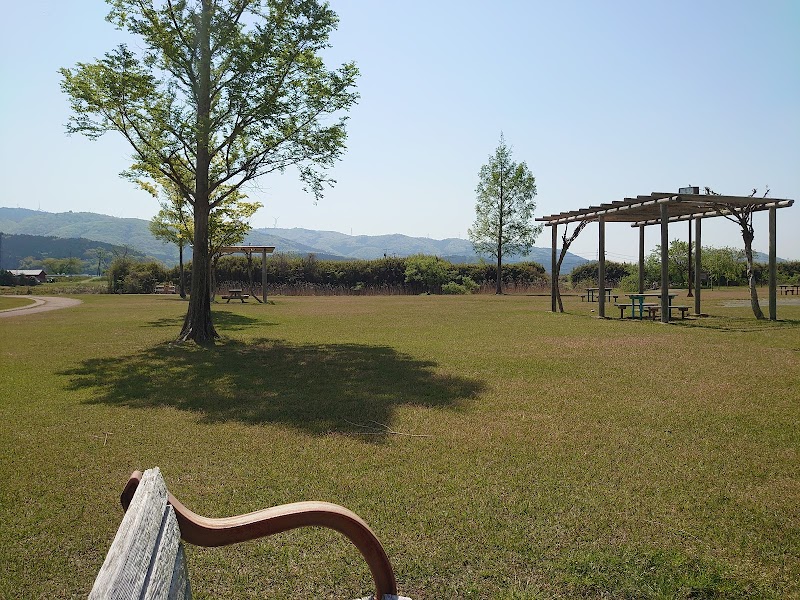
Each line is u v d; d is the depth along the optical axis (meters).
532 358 10.45
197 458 5.12
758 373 8.68
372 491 4.28
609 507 3.94
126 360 11.03
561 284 46.44
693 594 2.94
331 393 7.76
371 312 22.94
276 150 14.67
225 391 8.02
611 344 12.30
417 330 15.75
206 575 3.16
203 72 13.97
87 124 13.80
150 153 15.34
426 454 5.11
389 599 2.16
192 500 4.16
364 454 5.14
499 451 5.16
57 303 32.78
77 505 4.14
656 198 17.09
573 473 4.60
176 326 18.22
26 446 5.54
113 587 1.16
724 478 4.45
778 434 5.56
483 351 11.46
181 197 27.25
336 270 46.75
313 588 3.04
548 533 3.57
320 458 5.06
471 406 6.88
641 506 3.95
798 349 11.14
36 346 13.23
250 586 3.06
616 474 4.56
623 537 3.51
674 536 3.52
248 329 16.73
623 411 6.53
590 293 31.03
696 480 4.41
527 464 4.82
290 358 10.95
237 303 31.16
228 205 26.86
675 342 12.43
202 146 13.93
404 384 8.27
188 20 13.80
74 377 9.22
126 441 5.66
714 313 20.19
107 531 3.74
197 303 14.24
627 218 21.97
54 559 3.38
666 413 6.41
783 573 3.10
